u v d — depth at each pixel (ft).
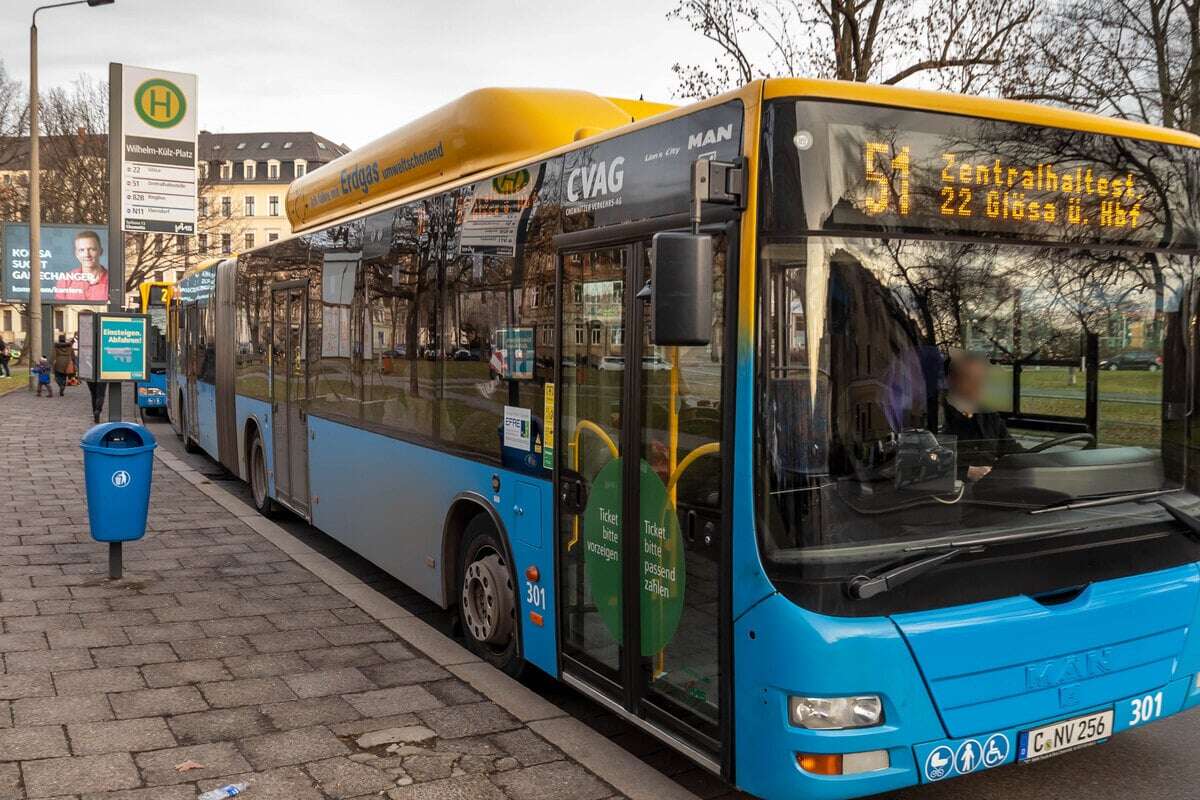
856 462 12.30
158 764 14.88
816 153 12.30
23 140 165.48
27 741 15.58
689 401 13.64
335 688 18.20
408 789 14.29
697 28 52.75
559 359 16.85
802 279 12.15
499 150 19.90
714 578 13.17
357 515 26.40
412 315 22.81
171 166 35.06
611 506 15.48
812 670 11.88
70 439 59.67
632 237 14.93
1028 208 13.61
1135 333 14.48
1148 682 13.91
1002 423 13.32
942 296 12.91
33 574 25.95
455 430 20.71
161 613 22.71
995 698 12.64
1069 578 13.39
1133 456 14.43
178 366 61.11
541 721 16.71
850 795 11.98
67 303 126.31
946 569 12.56
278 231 369.30
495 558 19.60
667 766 16.11
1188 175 14.98
